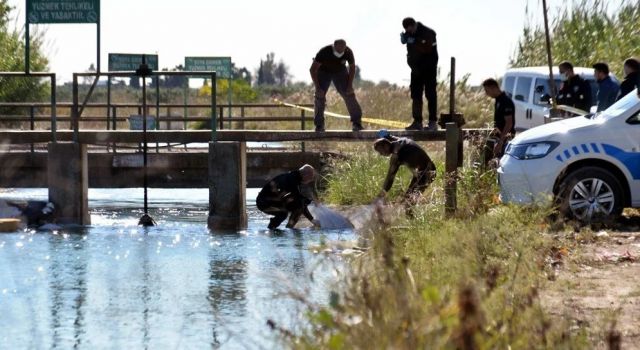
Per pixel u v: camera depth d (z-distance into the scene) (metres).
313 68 26.31
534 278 13.09
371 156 28.58
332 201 28.27
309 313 8.56
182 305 14.68
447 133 22.05
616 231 18.58
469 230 15.59
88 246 21.52
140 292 15.79
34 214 25.78
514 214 17.12
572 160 19.27
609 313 11.08
